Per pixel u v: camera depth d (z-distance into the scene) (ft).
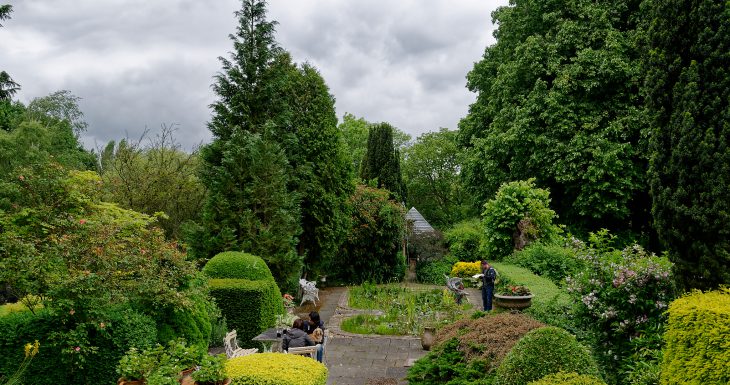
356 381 25.04
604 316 21.49
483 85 66.95
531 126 52.75
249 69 45.27
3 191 24.02
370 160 90.27
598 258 23.76
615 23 52.54
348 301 51.39
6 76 45.57
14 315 18.88
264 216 42.96
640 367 18.01
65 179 24.94
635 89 50.44
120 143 50.06
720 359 12.26
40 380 17.74
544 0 54.75
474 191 66.28
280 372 14.44
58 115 77.66
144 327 19.10
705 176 18.16
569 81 50.31
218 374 13.87
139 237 22.44
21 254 18.21
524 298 26.40
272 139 45.24
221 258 33.88
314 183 52.47
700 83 18.60
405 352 31.14
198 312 23.61
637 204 54.65
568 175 49.62
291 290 45.27
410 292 53.83
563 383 11.69
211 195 42.91
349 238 64.59
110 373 18.03
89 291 17.57
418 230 85.30
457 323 20.90
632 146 49.26
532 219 43.06
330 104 57.88
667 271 20.85
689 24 19.20
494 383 14.05
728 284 17.61
